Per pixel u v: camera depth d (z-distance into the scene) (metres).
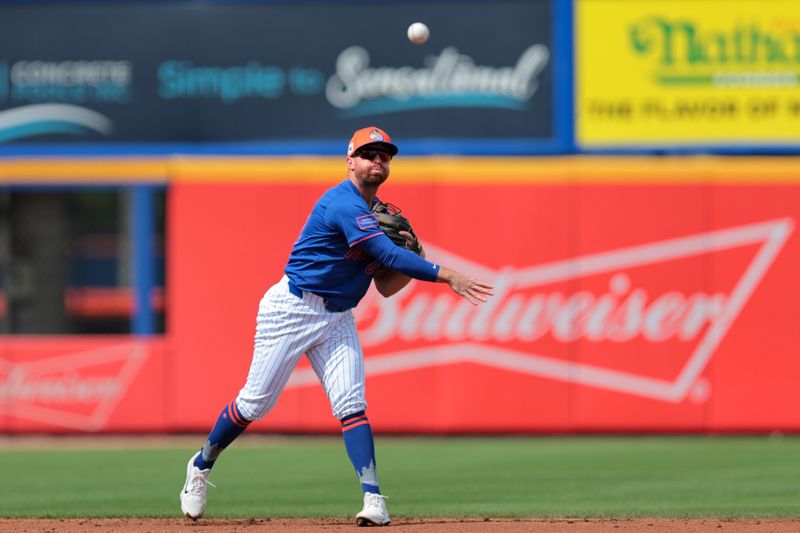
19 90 40.28
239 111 40.03
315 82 39.88
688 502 24.70
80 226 56.28
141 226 39.44
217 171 38.75
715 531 19.03
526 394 38.25
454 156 39.38
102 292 52.53
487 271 38.34
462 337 38.38
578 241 38.34
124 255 56.62
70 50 40.19
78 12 40.22
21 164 39.31
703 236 38.12
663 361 38.19
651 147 39.16
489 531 18.58
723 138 39.06
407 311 38.47
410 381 38.41
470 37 39.56
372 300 38.53
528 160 38.53
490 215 38.41
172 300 38.84
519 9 39.50
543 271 38.34
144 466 32.16
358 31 39.81
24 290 42.50
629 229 38.22
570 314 38.31
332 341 18.77
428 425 38.34
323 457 33.94
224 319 38.62
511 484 28.11
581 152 39.31
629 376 38.19
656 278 38.22
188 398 38.62
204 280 38.75
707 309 38.16
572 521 20.20
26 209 42.53
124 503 24.83
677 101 39.12
